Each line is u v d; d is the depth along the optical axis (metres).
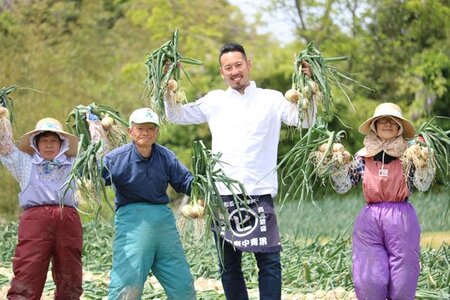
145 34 25.81
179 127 24.39
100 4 25.50
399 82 24.28
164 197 7.53
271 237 7.75
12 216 17.61
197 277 10.67
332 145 7.56
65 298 8.21
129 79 24.16
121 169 7.39
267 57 25.03
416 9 24.30
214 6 26.41
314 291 9.51
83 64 24.05
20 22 22.97
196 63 8.13
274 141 7.94
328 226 16.88
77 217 8.22
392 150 7.52
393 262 7.48
